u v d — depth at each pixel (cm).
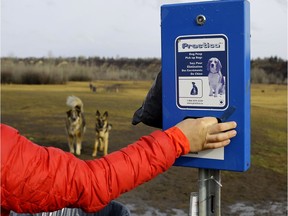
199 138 124
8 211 116
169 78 136
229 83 128
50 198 113
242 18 125
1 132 110
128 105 769
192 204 141
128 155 120
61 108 814
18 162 109
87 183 115
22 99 842
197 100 133
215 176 138
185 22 132
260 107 623
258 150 609
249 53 131
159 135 122
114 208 188
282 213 447
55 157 115
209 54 130
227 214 450
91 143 755
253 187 525
